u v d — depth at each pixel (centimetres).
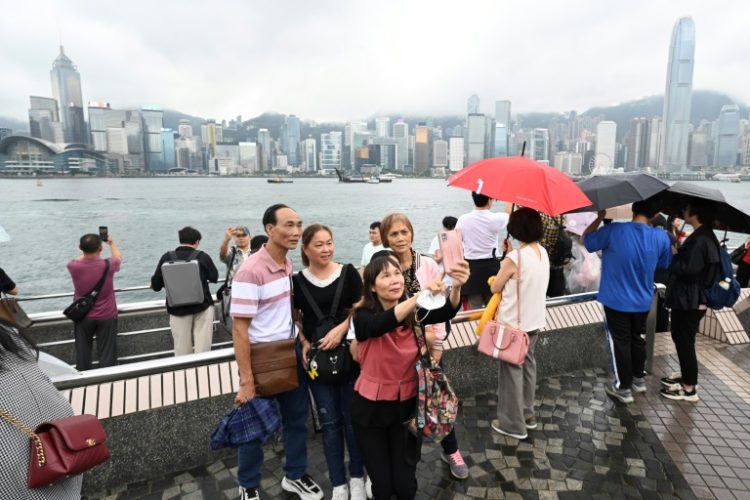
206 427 315
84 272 498
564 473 304
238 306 262
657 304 505
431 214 4994
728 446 334
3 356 134
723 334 549
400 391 238
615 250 384
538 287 339
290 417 288
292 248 274
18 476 128
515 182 309
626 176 391
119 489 290
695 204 391
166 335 575
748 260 693
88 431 146
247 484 273
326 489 298
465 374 413
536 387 431
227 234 572
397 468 241
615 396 404
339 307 285
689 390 404
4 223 4331
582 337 469
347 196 9762
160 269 508
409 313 228
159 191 12250
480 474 305
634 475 301
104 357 518
